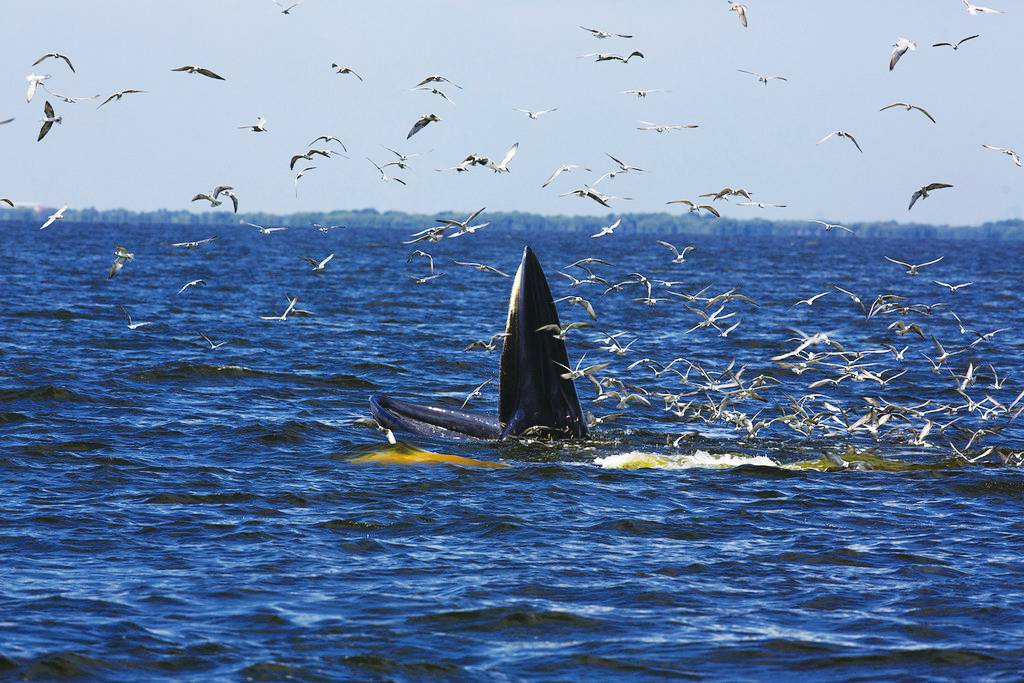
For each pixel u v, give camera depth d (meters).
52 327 187.38
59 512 76.62
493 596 62.06
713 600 62.31
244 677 51.44
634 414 119.44
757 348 190.00
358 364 156.12
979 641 56.75
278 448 99.31
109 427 106.06
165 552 68.88
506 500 82.50
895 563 69.25
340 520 76.50
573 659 54.22
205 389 130.00
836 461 96.19
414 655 54.28
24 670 51.47
